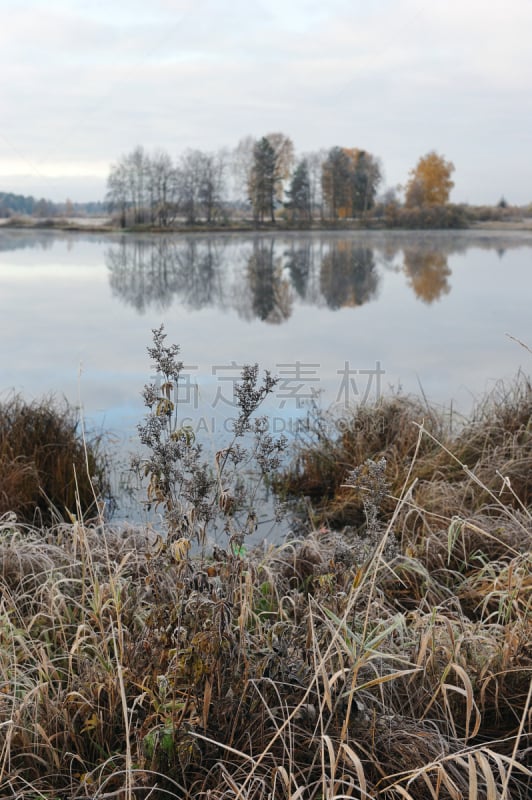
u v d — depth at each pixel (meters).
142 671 2.13
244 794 1.85
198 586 2.04
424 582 3.11
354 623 2.26
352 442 4.94
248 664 2.04
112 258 21.97
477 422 4.93
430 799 1.92
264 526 4.13
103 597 2.56
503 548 3.45
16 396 5.14
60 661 2.54
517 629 2.51
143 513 4.21
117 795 1.88
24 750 2.08
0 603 2.77
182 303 12.91
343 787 1.94
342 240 32.00
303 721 2.05
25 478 4.32
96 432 5.46
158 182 30.12
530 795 2.05
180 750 1.91
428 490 4.06
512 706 2.26
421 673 2.33
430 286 15.70
